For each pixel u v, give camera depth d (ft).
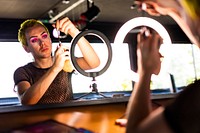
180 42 17.84
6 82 12.99
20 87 6.27
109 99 4.60
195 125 2.16
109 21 15.60
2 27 13.53
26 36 6.64
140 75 2.66
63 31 6.03
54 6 10.16
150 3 2.72
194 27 2.43
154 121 2.27
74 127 3.47
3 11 12.37
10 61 12.90
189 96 2.23
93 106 4.37
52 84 6.41
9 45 13.71
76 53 6.32
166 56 5.11
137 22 5.48
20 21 13.71
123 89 14.44
